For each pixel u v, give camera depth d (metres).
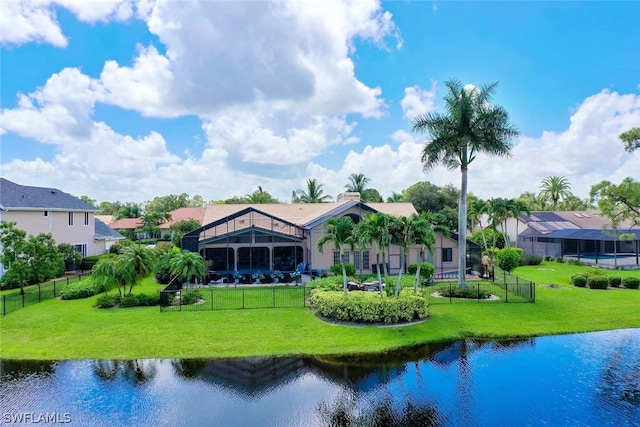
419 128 26.41
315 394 11.75
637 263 39.16
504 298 23.12
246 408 10.91
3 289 27.48
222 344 15.38
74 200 38.62
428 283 26.88
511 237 57.47
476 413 10.76
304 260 33.25
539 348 15.52
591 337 16.80
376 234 18.69
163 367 13.48
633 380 12.73
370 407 11.05
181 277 25.17
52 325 17.55
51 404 11.05
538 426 10.12
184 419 10.30
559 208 80.56
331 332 16.77
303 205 41.25
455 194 58.94
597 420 10.42
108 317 18.84
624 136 26.11
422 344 15.77
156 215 73.69
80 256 33.91
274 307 20.77
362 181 62.41
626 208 27.92
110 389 11.91
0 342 15.53
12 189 33.03
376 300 18.28
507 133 25.55
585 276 27.69
